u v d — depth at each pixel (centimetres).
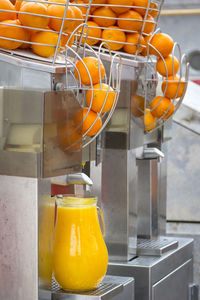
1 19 137
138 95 192
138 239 217
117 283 154
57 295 143
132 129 189
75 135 139
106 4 181
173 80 192
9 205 132
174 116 263
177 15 697
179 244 218
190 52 707
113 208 189
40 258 133
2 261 134
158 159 204
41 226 133
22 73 133
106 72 180
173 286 204
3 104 131
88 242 144
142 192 218
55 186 168
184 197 267
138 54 198
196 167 265
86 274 142
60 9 136
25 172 130
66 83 142
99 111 145
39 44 137
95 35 182
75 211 144
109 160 189
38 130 128
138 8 184
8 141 131
